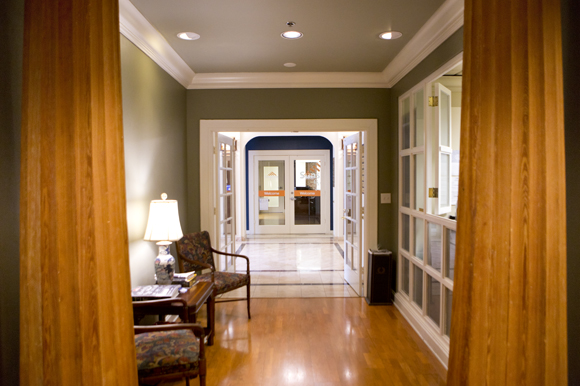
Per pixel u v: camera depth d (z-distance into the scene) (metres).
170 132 4.00
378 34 3.25
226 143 5.29
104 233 1.58
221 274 3.90
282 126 4.62
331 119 4.60
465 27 1.67
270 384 2.71
